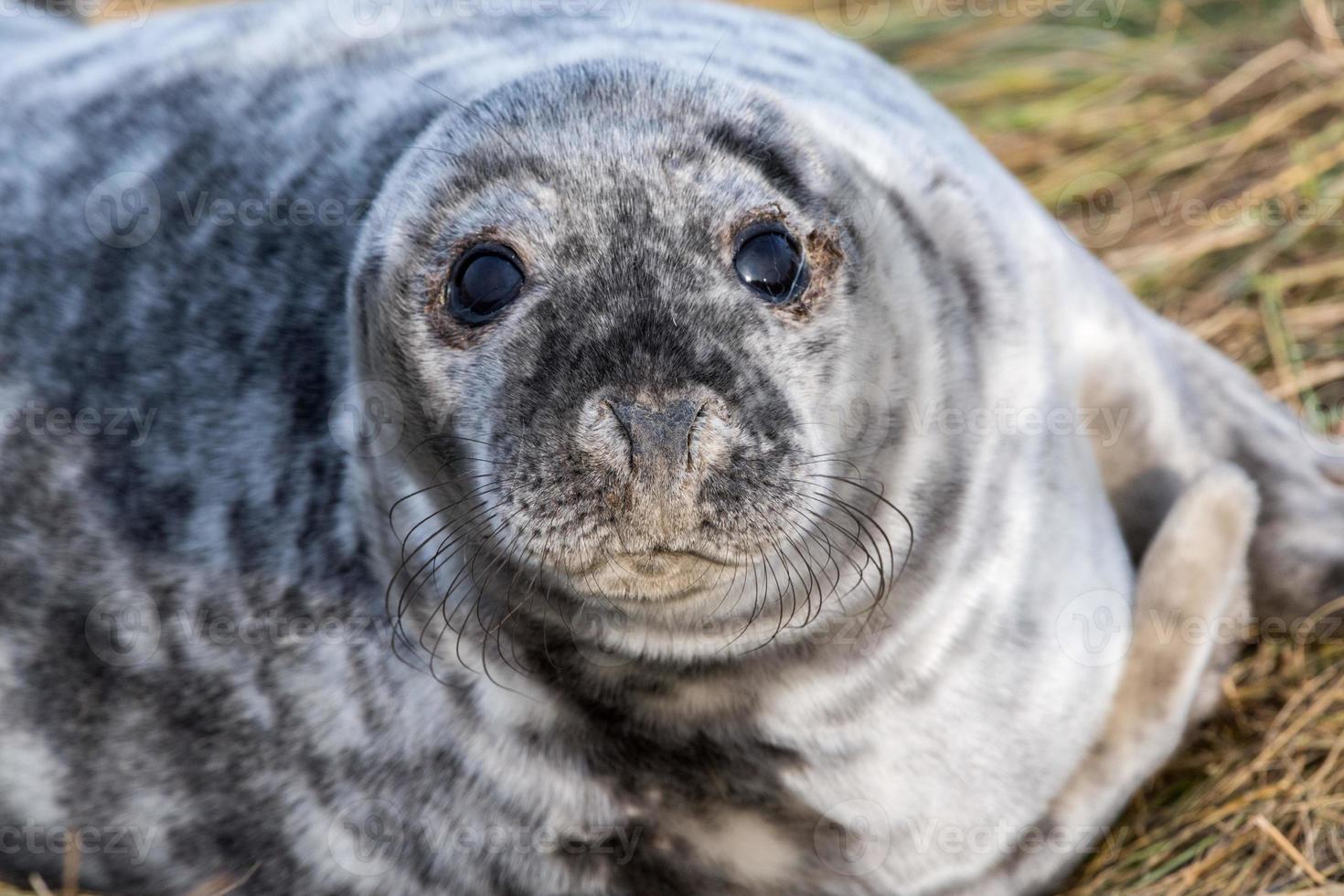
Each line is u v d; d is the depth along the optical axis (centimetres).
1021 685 890
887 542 829
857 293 787
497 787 898
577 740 880
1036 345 918
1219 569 942
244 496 940
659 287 712
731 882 912
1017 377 901
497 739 888
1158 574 948
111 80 1119
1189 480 1030
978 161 1008
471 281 744
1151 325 1062
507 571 805
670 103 762
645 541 693
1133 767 938
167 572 952
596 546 694
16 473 994
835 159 820
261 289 956
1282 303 1315
